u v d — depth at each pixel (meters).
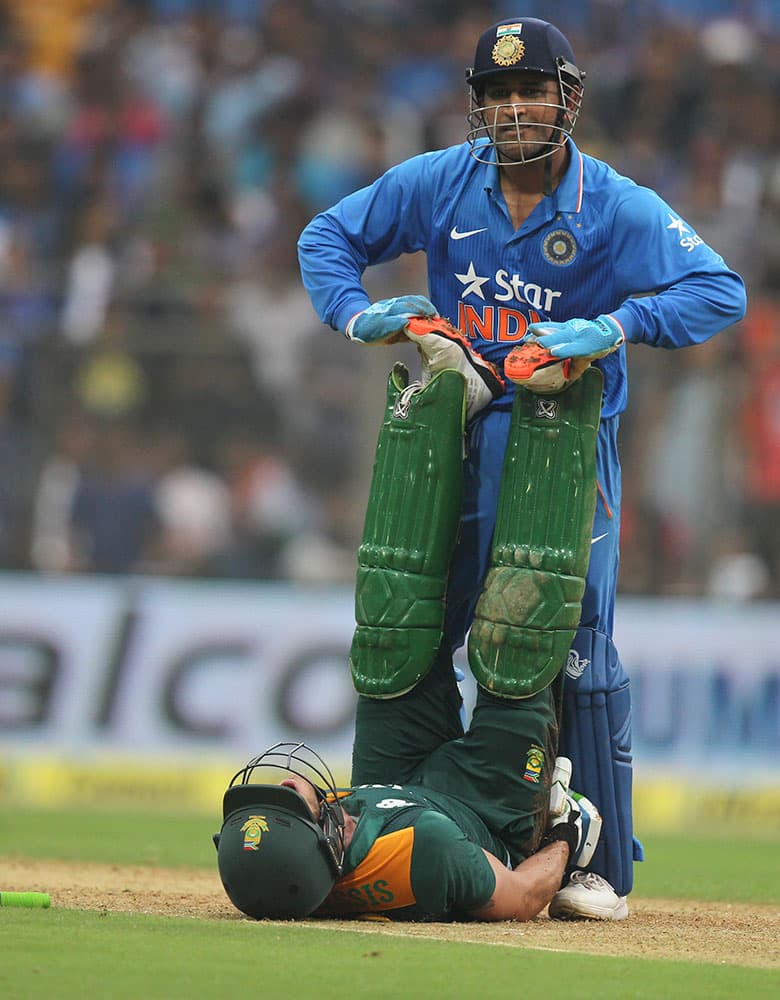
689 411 42.12
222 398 42.53
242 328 42.62
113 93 55.38
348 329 19.23
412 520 18.84
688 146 53.47
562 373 18.06
